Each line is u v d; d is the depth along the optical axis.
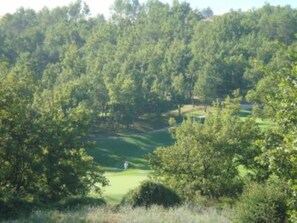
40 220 19.25
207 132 31.97
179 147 32.50
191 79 116.38
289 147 10.73
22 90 30.02
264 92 35.69
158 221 18.84
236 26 150.88
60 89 85.38
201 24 156.12
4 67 63.72
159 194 23.95
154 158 33.75
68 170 29.59
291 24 148.75
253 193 19.66
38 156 28.92
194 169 31.80
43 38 152.50
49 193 29.02
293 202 11.76
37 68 114.75
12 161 28.23
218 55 115.88
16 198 23.20
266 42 126.38
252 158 30.73
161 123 96.25
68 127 30.48
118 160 71.62
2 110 28.08
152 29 155.12
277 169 11.59
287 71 12.47
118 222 18.67
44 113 30.45
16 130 28.16
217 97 110.50
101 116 94.19
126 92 90.88
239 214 19.55
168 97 104.00
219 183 30.86
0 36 137.75
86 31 154.00
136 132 89.62
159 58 123.69
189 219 19.64
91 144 32.28
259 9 175.50
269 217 18.89
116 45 140.50
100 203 23.95
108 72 105.56
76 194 29.83
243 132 31.62
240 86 112.62
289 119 11.84
